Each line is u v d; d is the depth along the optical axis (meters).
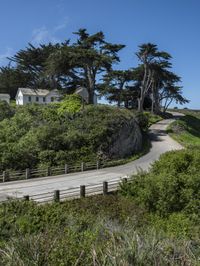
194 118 96.38
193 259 5.70
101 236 7.23
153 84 79.88
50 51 88.00
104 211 20.69
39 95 80.38
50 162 37.88
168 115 88.69
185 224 18.86
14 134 43.00
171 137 60.81
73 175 33.12
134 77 78.38
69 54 56.78
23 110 50.91
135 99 83.12
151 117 78.31
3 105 51.91
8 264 5.18
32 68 90.12
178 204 22.19
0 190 25.70
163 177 22.86
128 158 43.81
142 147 51.97
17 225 10.45
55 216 12.20
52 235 6.93
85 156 40.34
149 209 22.70
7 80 90.19
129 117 49.69
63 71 60.31
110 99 81.38
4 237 9.23
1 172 34.28
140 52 72.31
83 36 59.81
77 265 5.61
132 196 24.44
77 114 48.75
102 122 45.25
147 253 5.45
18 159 36.19
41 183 28.77
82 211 20.28
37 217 11.66
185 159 25.39
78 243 6.58
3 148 36.72
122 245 5.69
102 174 33.62
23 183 28.78
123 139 45.62
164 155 26.98
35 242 5.86
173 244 6.17
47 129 41.78
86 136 42.47
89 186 26.80
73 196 23.25
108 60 55.84
